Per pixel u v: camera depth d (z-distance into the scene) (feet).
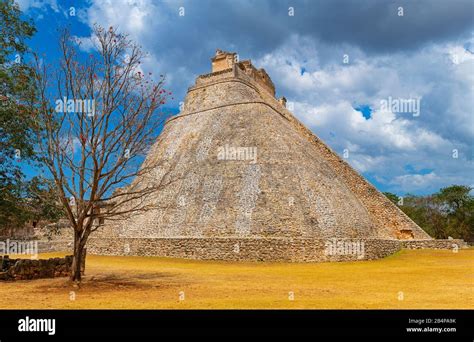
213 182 106.73
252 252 85.61
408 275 59.93
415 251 109.40
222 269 71.20
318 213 96.27
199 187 107.65
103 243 106.73
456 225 179.83
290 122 147.64
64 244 118.21
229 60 158.92
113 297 38.93
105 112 49.80
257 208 95.50
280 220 92.73
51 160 48.98
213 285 48.34
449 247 114.42
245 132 116.88
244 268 73.56
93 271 65.10
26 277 52.85
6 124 55.52
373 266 77.46
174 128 142.20
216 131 123.54
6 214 58.85
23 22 61.41
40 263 54.70
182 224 101.09
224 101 138.41
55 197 57.21
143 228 107.76
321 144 137.90
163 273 62.95
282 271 67.51
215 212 98.99
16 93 56.34
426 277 57.11
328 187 105.81
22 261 52.85
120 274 60.95
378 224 122.01
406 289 44.73
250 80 159.74
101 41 52.21
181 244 92.84
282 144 111.65
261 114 123.95
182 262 84.79
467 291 42.93
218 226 95.76
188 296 39.50
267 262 84.02
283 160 106.22
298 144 118.11
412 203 201.98
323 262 85.30
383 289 44.73
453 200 183.42
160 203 109.60
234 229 93.71
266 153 108.58
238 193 100.73
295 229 91.09
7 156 57.62
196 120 137.08
